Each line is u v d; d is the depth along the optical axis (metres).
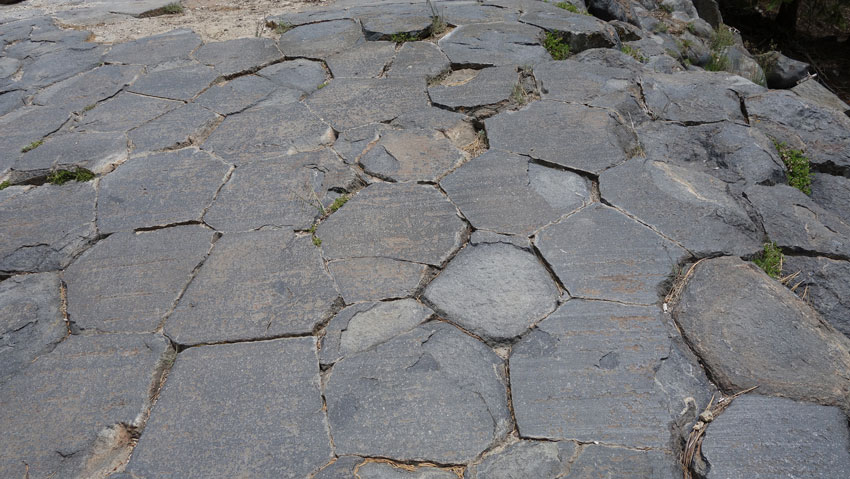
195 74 4.08
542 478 1.80
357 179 3.03
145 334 2.33
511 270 2.49
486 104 3.54
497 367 2.14
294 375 2.14
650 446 1.87
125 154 3.32
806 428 1.88
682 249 2.54
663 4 7.46
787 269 2.61
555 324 2.26
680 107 3.62
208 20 5.12
